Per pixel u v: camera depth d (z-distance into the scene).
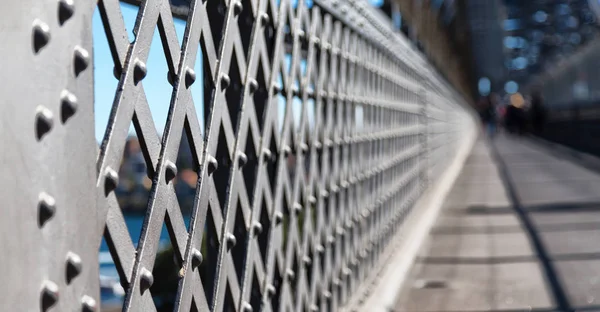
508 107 51.66
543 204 11.99
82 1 1.58
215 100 2.28
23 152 1.40
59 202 1.51
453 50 26.08
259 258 2.79
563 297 5.79
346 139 4.64
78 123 1.57
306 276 3.71
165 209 1.95
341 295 4.54
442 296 5.91
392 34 6.93
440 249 8.09
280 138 3.07
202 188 2.17
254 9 2.67
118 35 1.72
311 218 3.67
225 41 2.36
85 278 1.60
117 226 1.74
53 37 1.49
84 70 1.59
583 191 14.01
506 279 6.46
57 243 1.50
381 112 6.19
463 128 28.69
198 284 2.19
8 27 1.36
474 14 96.31
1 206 1.34
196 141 2.13
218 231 2.35
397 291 5.91
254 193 2.71
